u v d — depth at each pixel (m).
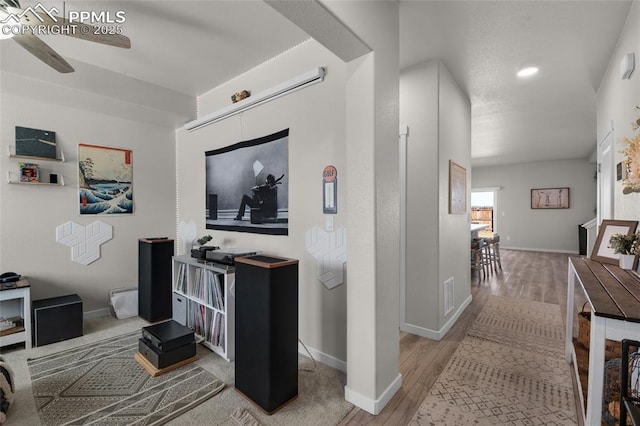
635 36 2.10
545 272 6.03
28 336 2.73
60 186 3.36
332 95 2.45
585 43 2.63
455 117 3.47
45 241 3.27
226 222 3.44
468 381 2.24
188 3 2.18
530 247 9.30
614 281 1.70
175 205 4.28
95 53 2.84
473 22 2.35
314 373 2.36
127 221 3.86
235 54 2.88
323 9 1.49
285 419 1.83
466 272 4.00
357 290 1.94
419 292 3.10
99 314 3.61
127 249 3.86
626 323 1.20
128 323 3.37
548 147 7.04
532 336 3.04
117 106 3.44
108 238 3.70
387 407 1.94
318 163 2.55
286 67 2.82
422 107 3.06
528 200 9.34
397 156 2.07
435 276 2.99
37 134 3.18
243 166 3.21
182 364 2.42
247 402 1.99
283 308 1.92
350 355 1.99
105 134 3.67
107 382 2.21
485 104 4.18
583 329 2.26
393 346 2.06
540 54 2.84
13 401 1.94
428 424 1.79
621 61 2.33
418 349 2.77
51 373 2.33
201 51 2.83
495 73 3.25
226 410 1.91
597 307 1.28
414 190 3.12
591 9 2.20
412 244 3.14
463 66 3.10
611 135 2.86
